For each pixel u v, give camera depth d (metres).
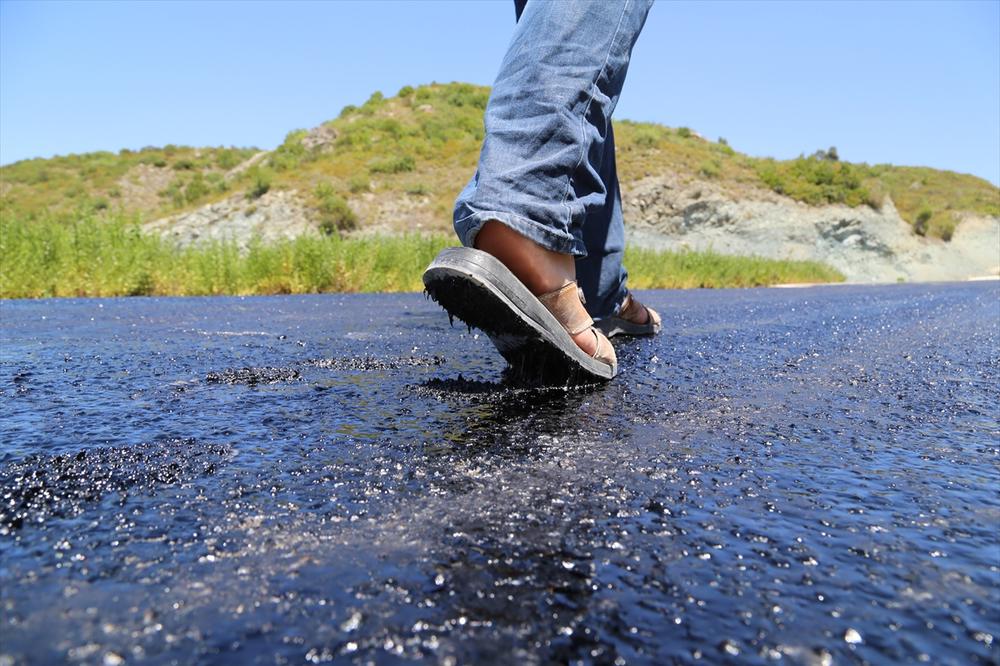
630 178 26.77
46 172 40.19
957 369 1.78
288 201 24.91
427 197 25.83
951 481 0.80
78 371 1.61
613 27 1.39
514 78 1.36
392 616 0.45
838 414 1.21
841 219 26.72
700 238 25.88
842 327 3.02
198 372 1.60
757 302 5.50
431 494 0.71
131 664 0.39
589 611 0.46
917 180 36.94
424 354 1.97
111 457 0.84
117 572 0.51
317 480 0.76
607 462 0.86
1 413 1.12
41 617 0.44
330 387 1.40
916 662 0.41
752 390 1.44
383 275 9.77
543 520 0.64
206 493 0.71
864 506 0.71
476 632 0.43
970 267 28.42
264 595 0.48
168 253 8.17
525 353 1.39
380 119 33.78
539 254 1.33
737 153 32.06
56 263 6.65
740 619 0.46
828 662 0.41
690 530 0.62
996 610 0.48
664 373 1.67
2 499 0.68
